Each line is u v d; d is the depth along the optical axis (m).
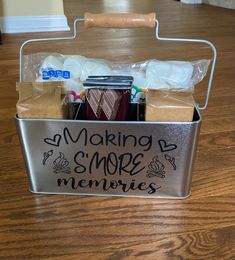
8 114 0.87
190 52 1.49
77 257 0.43
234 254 0.44
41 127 0.48
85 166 0.52
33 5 1.92
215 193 0.56
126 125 0.47
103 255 0.43
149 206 0.52
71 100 0.53
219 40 1.72
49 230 0.47
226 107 0.92
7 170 0.62
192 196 0.55
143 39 1.71
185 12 2.56
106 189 0.54
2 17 1.91
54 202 0.53
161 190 0.53
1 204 0.53
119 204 0.53
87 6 2.74
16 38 1.79
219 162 0.65
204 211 0.51
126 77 0.49
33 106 0.47
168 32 1.90
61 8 1.96
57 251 0.44
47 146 0.50
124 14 0.49
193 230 0.48
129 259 0.43
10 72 1.21
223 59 1.38
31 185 0.55
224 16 2.39
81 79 0.54
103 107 0.48
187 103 0.46
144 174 0.52
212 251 0.44
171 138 0.48
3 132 0.77
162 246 0.45
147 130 0.47
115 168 0.52
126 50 1.51
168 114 0.46
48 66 0.54
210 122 0.82
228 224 0.49
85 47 1.55
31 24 1.96
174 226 0.48
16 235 0.47
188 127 0.47
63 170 0.52
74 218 0.50
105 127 0.48
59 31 1.97
